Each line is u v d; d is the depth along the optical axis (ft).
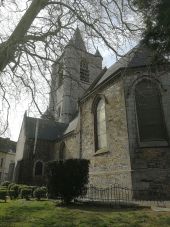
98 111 62.44
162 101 49.01
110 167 51.96
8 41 28.07
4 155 181.16
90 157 60.75
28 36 30.83
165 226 21.86
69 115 121.80
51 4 33.37
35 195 52.90
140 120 49.65
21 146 116.88
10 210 33.63
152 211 28.91
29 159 106.93
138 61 52.47
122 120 51.11
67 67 34.63
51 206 37.55
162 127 48.32
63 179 39.99
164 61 31.12
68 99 123.65
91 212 30.50
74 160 41.24
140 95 50.83
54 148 108.68
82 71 116.06
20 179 102.99
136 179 44.91
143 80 51.37
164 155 45.42
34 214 29.96
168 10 25.89
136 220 24.36
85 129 66.39
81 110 70.49
